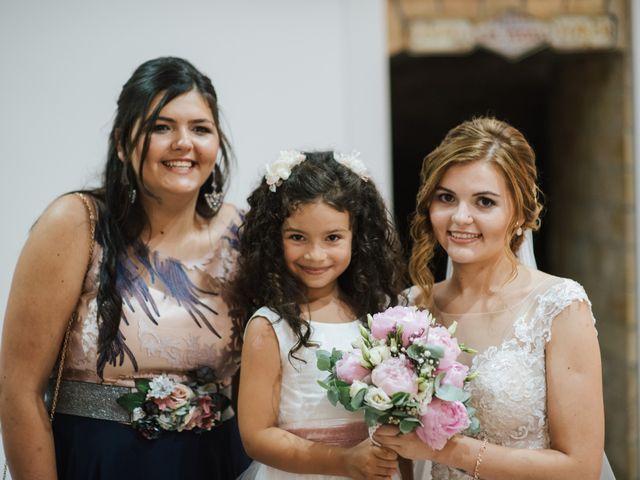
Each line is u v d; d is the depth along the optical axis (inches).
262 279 84.9
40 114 139.4
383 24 149.0
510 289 81.2
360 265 86.7
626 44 158.1
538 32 156.4
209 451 90.9
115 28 140.8
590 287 179.9
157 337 87.1
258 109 147.4
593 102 173.3
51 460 86.0
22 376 85.1
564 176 194.2
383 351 71.9
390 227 88.4
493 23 155.2
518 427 76.9
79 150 140.8
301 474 81.0
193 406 87.7
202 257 92.0
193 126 86.8
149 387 86.8
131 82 87.3
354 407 70.1
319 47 147.9
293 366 81.8
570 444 74.8
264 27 146.2
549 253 205.8
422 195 81.8
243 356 83.0
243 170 147.9
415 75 215.6
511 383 76.5
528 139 216.4
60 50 139.1
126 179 87.3
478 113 217.8
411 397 69.0
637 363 163.3
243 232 88.2
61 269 85.3
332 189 81.4
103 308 85.9
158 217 90.4
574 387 75.2
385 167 150.9
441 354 70.1
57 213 86.5
